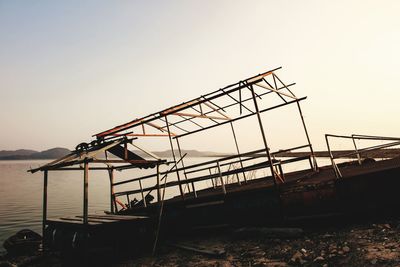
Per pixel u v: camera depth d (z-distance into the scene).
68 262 7.74
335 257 5.07
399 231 5.39
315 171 10.14
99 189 58.03
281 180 8.45
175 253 7.58
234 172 8.43
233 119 12.34
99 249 7.17
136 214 10.72
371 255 4.69
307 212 7.01
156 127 12.32
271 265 5.40
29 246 11.90
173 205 9.23
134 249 7.95
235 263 5.90
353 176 6.62
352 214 6.56
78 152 9.70
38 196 44.66
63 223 8.36
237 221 7.95
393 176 6.29
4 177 110.88
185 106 10.06
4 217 25.69
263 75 8.68
